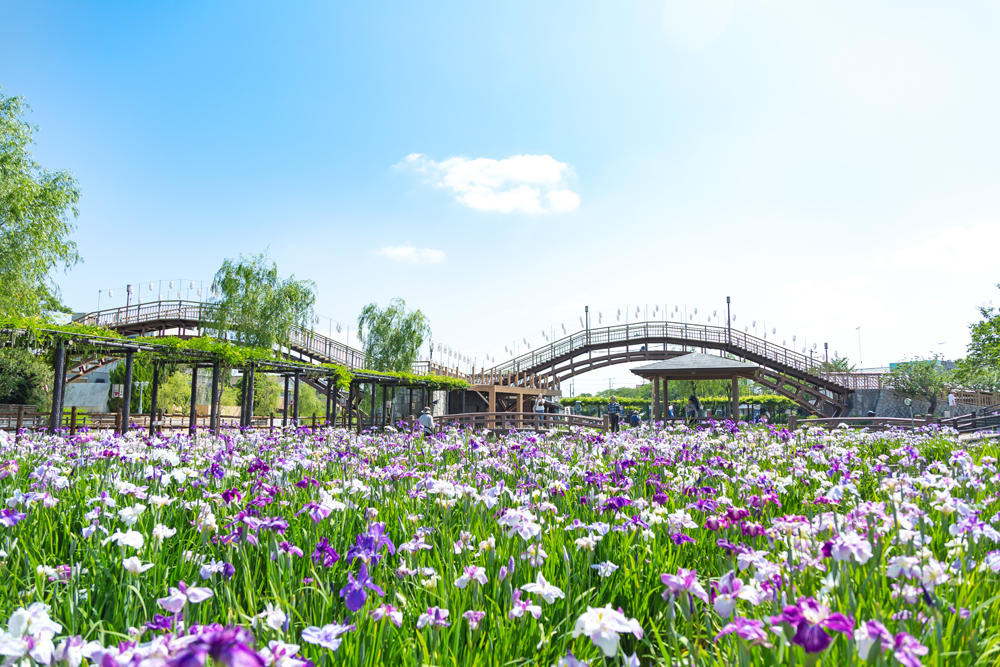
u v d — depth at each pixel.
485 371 41.66
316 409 47.47
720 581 2.17
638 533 3.40
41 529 3.47
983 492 4.29
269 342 29.86
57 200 21.56
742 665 1.73
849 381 40.16
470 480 5.15
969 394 38.88
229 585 2.63
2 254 19.88
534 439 8.97
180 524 3.80
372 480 5.12
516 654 2.22
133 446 7.27
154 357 19.47
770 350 41.03
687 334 42.78
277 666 1.52
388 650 2.15
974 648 1.97
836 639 1.86
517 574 2.82
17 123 20.50
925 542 2.98
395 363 39.56
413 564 2.81
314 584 2.61
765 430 13.30
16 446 8.48
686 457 6.47
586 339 44.44
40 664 1.68
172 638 1.50
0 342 13.95
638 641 2.64
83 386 39.72
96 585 2.68
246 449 9.08
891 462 7.91
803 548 2.69
